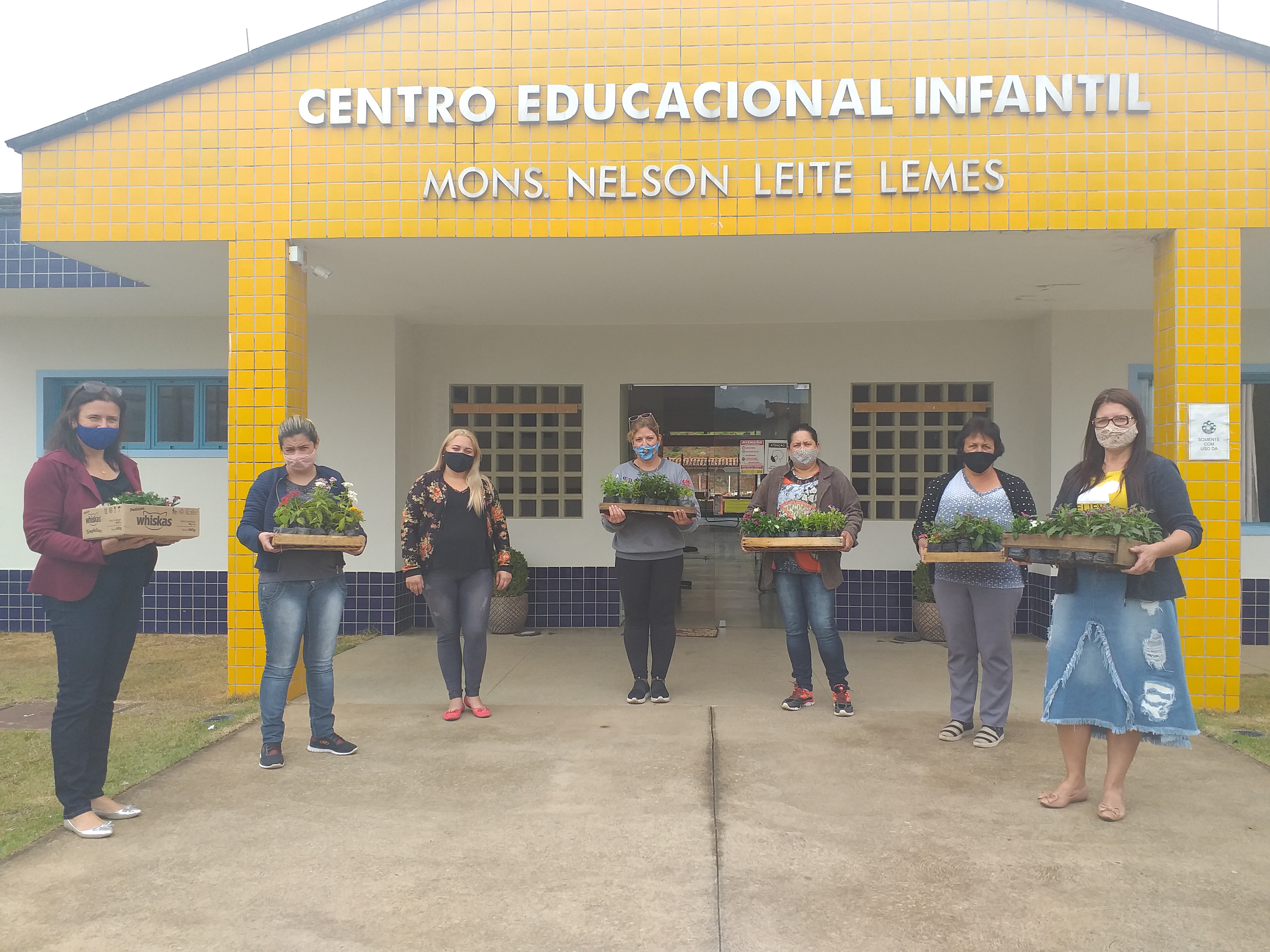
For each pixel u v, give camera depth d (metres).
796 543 5.32
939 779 4.40
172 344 8.82
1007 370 8.62
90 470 3.88
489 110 5.76
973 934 2.95
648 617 5.96
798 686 5.73
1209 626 5.56
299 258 5.92
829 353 8.77
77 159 5.93
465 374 9.03
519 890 3.27
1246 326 8.20
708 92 5.71
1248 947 2.86
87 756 3.81
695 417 9.14
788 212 5.69
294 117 5.86
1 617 8.82
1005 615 4.90
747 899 3.19
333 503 4.57
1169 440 5.65
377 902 3.19
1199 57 5.49
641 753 4.82
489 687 6.42
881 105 5.60
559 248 6.07
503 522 5.69
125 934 2.97
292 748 4.92
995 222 5.58
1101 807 3.88
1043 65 5.54
